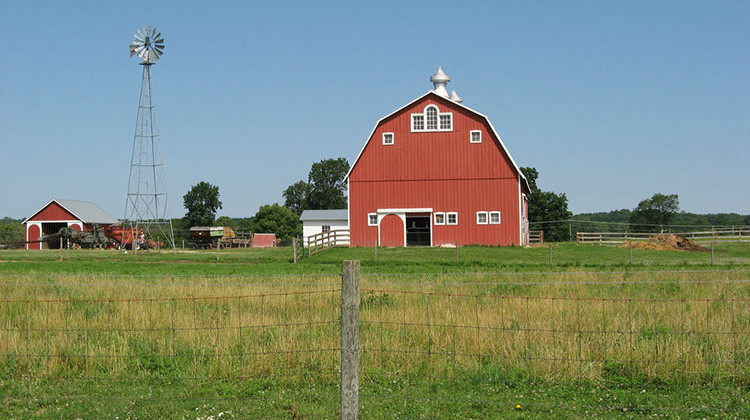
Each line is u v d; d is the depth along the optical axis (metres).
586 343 11.46
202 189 123.62
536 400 9.87
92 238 63.31
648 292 18.77
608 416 9.27
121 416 9.40
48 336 12.36
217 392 10.33
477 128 49.59
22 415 9.41
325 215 75.12
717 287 19.70
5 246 67.38
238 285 19.45
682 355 10.85
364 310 14.91
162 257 41.41
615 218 166.38
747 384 10.44
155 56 57.41
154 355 11.54
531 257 39.69
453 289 19.00
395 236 49.84
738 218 147.25
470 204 49.38
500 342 11.60
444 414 9.34
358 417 8.81
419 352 11.24
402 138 50.22
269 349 11.40
